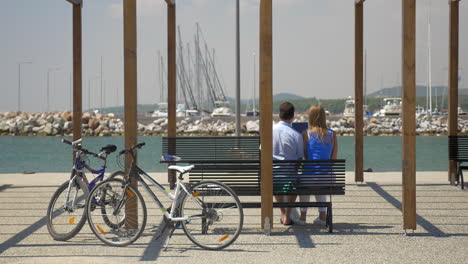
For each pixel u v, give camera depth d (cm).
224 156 1595
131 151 1102
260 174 1266
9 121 14775
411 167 1160
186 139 1622
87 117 14625
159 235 1079
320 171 1200
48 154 6675
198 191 1064
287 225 1276
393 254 994
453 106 1983
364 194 1748
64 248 1058
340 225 1267
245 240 1120
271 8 1166
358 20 1991
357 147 2017
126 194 1103
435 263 930
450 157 1978
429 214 1385
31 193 1812
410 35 1145
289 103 1271
